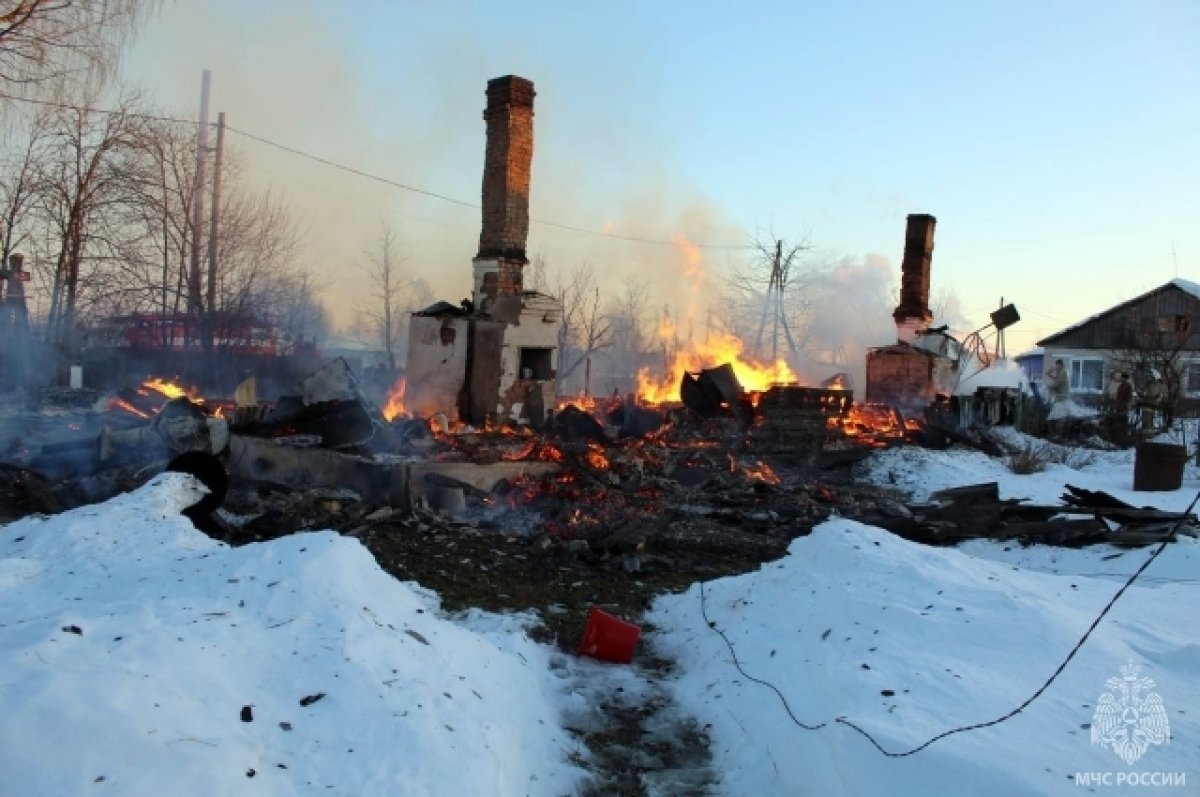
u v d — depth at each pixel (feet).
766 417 55.01
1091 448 65.10
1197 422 71.36
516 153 55.98
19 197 80.48
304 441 37.55
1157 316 132.87
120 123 82.64
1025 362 182.09
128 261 84.79
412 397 57.16
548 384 55.83
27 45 45.37
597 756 15.20
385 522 31.96
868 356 81.61
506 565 27.91
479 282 57.16
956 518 32.89
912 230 85.30
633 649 20.42
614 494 37.17
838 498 41.06
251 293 100.78
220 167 88.12
